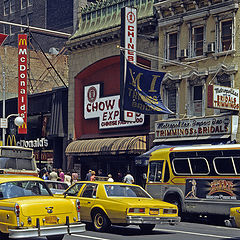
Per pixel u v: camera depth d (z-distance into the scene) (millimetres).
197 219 32500
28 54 77312
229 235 22719
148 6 49625
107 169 52344
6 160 36844
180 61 44781
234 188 27188
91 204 23156
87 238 20719
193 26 43938
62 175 47188
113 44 52406
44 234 17312
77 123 56906
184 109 44156
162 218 22234
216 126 40656
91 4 57469
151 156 32125
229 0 40594
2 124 51375
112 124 51906
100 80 55000
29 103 64625
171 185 30500
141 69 39781
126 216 21562
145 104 39594
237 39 40250
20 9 96750
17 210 17109
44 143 61844
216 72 41094
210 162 28547
